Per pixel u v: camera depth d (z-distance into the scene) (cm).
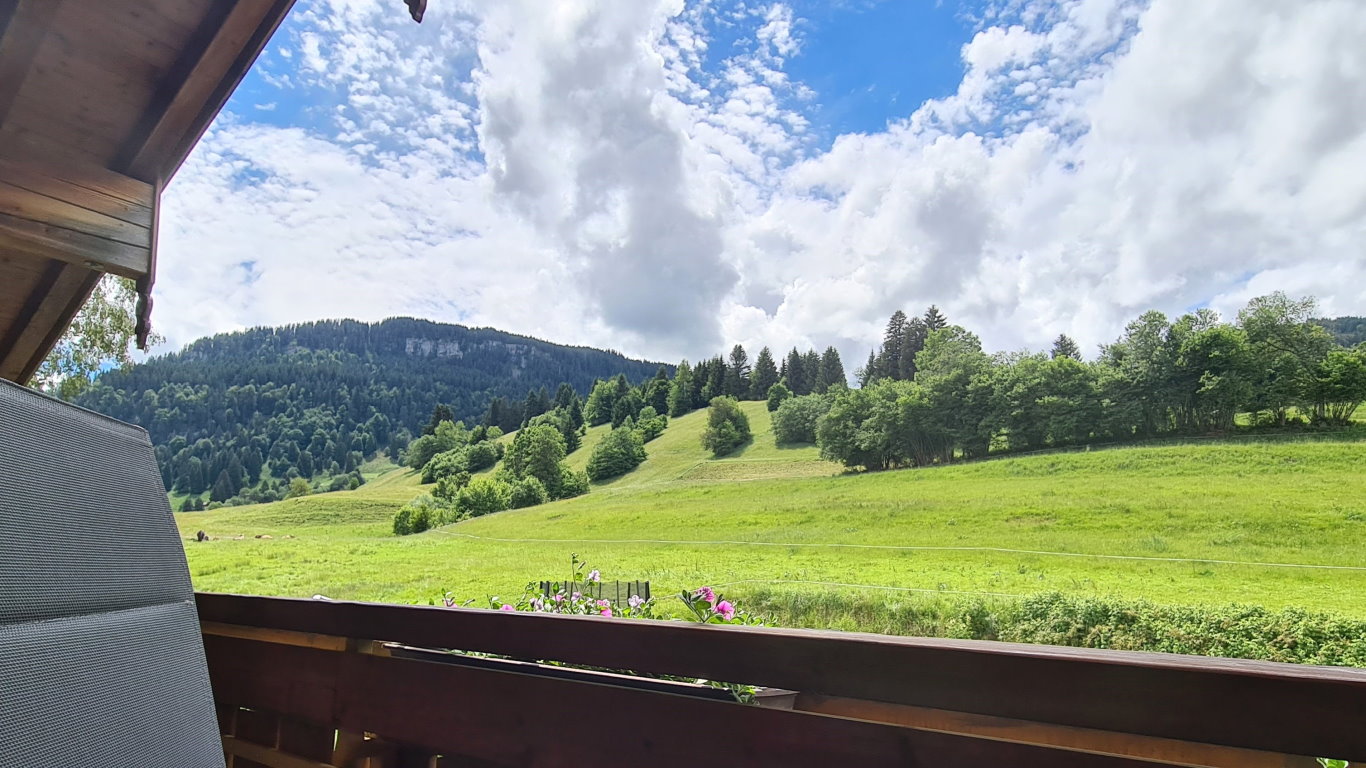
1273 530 1761
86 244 257
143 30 239
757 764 94
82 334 1142
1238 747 66
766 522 3388
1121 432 3259
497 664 131
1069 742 81
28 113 255
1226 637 806
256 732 164
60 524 73
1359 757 60
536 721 117
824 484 4259
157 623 83
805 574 2034
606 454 6316
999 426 4047
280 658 158
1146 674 71
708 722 99
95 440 82
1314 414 2531
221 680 169
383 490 6788
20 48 230
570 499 5394
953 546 2412
